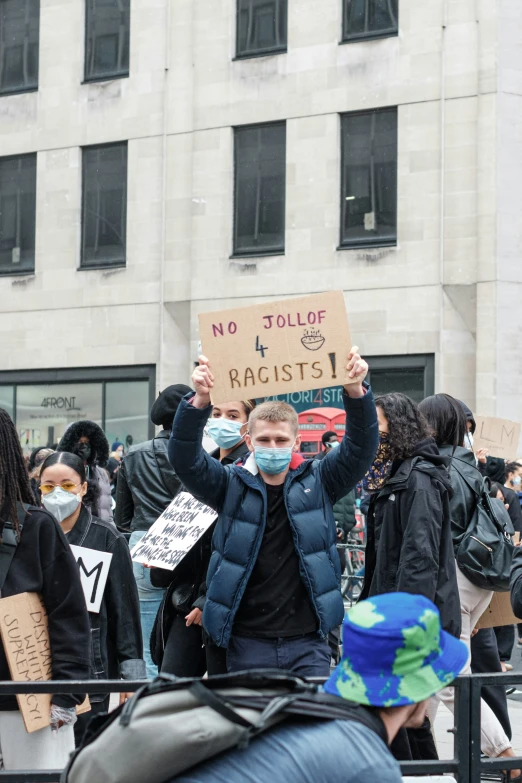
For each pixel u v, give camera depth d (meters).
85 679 4.27
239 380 4.97
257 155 23.69
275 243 23.47
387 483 5.48
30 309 25.83
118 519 7.78
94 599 5.46
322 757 2.33
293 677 2.48
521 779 5.76
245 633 4.95
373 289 22.28
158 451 7.42
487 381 21.05
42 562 4.28
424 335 21.80
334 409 20.14
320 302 4.95
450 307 21.66
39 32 26.06
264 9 23.64
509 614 6.37
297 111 23.09
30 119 26.02
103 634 5.61
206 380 4.92
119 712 2.53
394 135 22.31
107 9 25.38
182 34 24.41
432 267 21.75
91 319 25.17
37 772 3.86
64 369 25.52
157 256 24.52
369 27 22.56
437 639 2.43
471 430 6.99
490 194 21.23
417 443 5.52
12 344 26.00
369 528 5.78
